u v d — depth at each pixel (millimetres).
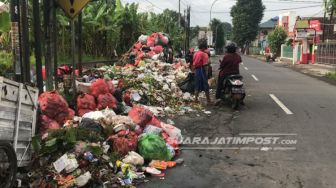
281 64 46781
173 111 11344
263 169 6590
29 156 5980
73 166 5746
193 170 6539
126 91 11555
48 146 5961
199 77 12703
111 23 23750
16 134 5535
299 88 18125
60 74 11766
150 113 8031
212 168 6641
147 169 6355
